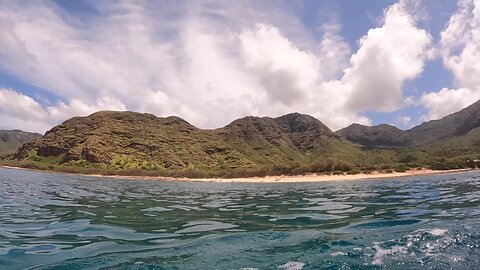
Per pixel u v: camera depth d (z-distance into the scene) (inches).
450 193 571.8
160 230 306.5
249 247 240.2
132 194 706.2
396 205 443.2
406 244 234.5
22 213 392.2
